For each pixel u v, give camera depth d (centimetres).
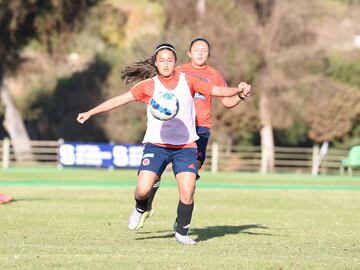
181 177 3588
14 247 3491
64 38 15888
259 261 3156
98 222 4769
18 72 16488
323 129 16912
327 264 3125
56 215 5166
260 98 16412
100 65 18438
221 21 16075
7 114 16412
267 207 6334
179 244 3703
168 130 3569
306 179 12000
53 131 18712
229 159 15562
